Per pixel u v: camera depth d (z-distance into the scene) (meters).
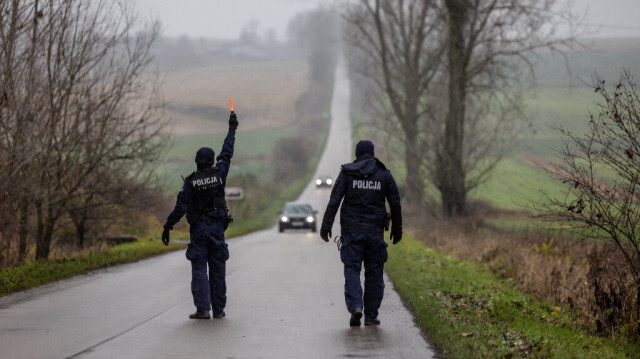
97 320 29.27
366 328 27.58
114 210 66.38
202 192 29.83
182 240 95.19
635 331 28.77
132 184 62.06
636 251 29.81
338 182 28.03
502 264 57.25
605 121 27.50
